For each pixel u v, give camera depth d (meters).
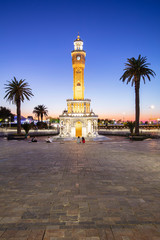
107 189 8.24
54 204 6.62
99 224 5.27
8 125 85.62
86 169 11.96
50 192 7.86
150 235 4.77
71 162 14.20
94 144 27.80
